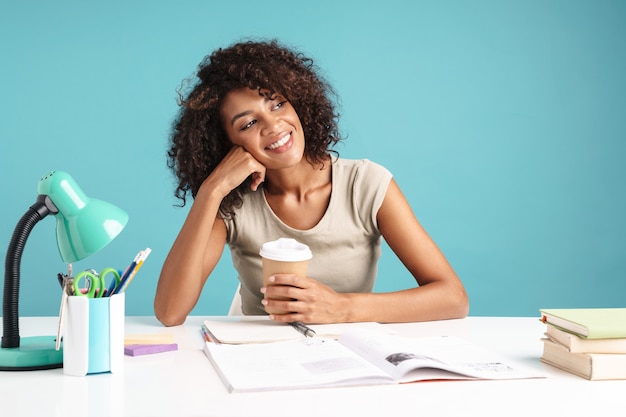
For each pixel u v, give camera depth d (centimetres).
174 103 385
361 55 388
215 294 386
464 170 391
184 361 119
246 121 175
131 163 385
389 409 93
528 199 392
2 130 378
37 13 377
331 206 184
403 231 181
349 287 191
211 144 187
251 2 386
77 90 381
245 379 103
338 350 119
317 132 185
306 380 103
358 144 390
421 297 160
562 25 389
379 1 387
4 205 379
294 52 198
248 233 186
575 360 111
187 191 201
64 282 111
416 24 388
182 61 385
